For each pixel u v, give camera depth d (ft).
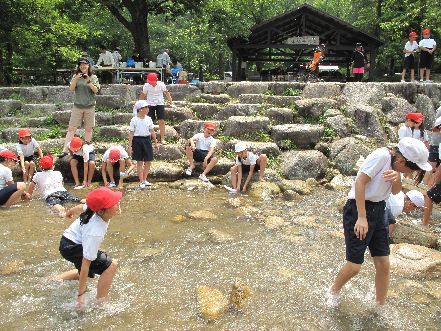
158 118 28.68
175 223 19.04
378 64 82.17
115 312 11.70
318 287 13.28
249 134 29.94
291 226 18.78
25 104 34.40
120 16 56.65
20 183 21.16
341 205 21.17
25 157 26.00
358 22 76.54
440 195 17.63
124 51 82.89
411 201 18.21
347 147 27.37
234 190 24.29
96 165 26.35
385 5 62.59
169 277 13.87
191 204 21.83
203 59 75.66
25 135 25.34
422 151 10.34
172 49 78.07
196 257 15.44
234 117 30.83
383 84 33.42
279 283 13.52
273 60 63.67
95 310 11.78
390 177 10.36
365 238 11.16
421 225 18.83
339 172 26.71
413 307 12.23
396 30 54.34
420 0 49.67
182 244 16.65
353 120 30.42
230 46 58.29
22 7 42.60
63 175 26.84
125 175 25.22
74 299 12.33
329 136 29.19
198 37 65.82
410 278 14.10
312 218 19.83
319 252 16.02
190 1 54.75
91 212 11.45
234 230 18.25
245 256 15.58
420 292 13.12
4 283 13.28
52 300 12.26
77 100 26.99
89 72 27.35
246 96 33.86
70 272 13.57
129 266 14.64
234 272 14.29
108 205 11.23
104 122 32.37
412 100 33.76
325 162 26.96
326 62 67.56
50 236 17.16
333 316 11.66
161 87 28.37
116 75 45.50
